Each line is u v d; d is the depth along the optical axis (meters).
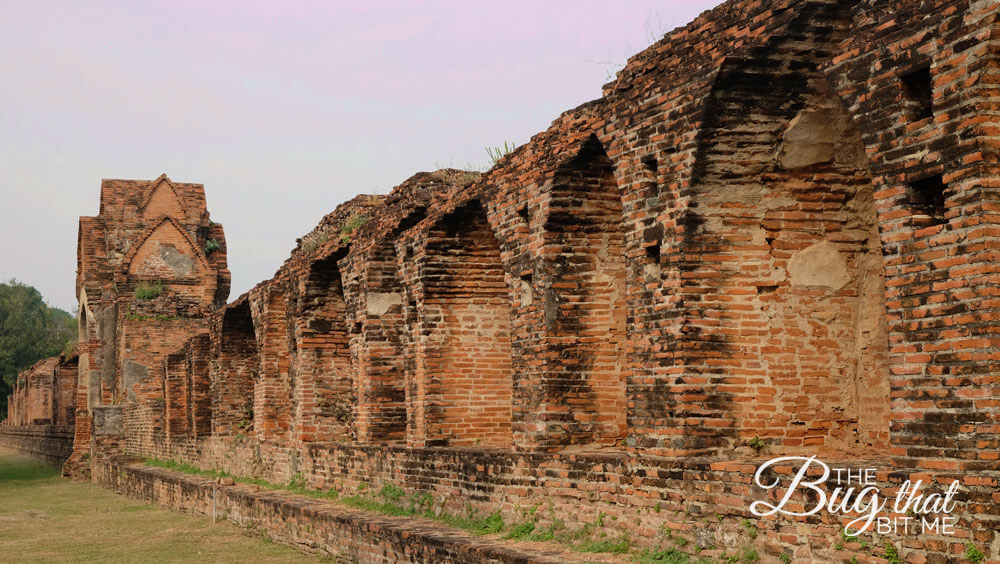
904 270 7.94
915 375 7.82
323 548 16.28
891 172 8.05
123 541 19.50
